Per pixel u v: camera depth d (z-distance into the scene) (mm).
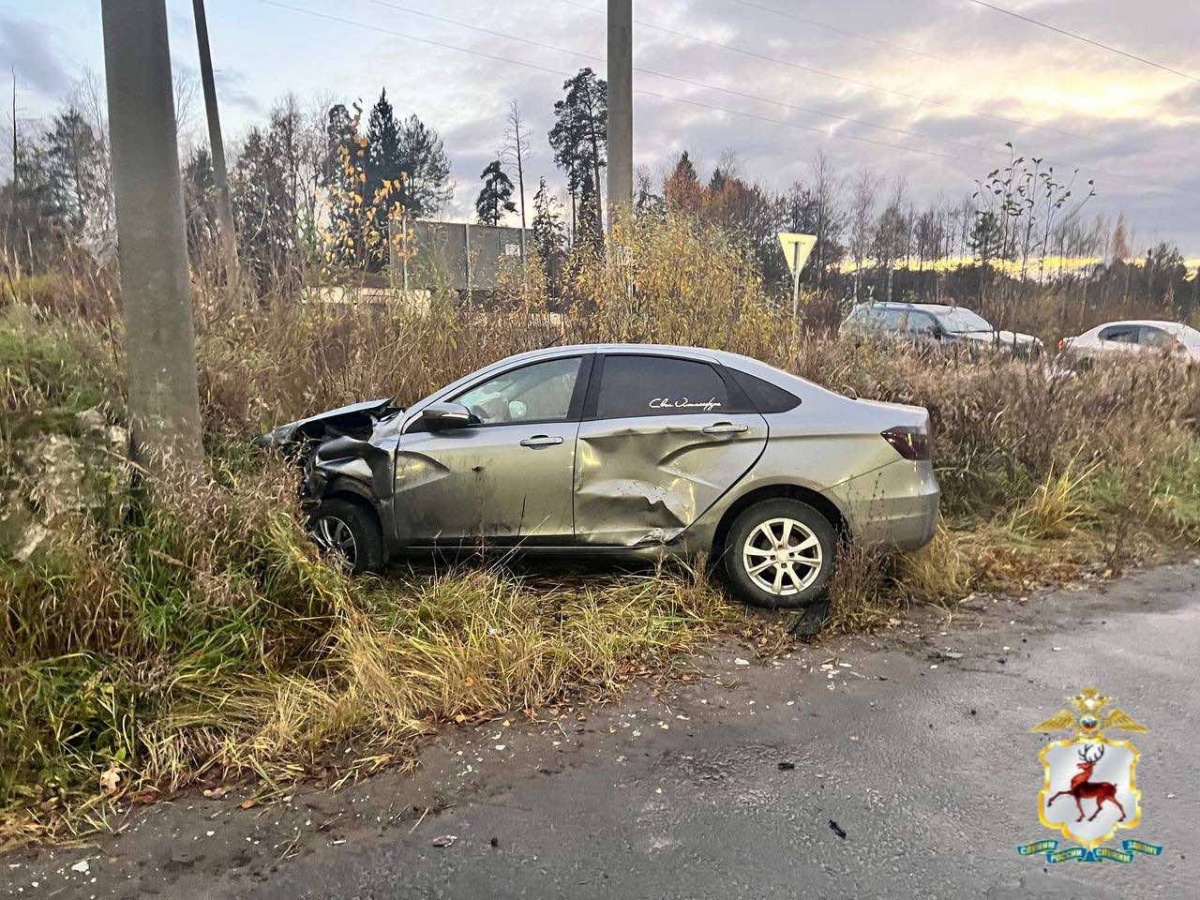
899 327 10617
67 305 5988
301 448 5641
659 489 5141
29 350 5023
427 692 4039
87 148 8500
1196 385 9562
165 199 4586
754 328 9430
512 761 3564
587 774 3461
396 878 2836
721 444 5121
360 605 4723
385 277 9711
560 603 5117
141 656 3891
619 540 5180
